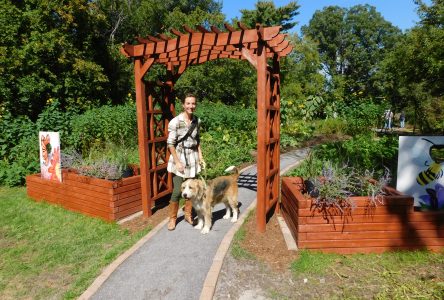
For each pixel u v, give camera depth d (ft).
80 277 12.02
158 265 12.46
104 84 75.87
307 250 12.88
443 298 9.80
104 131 34.14
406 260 12.11
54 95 60.03
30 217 18.49
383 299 9.87
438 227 12.66
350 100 58.70
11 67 52.90
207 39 14.58
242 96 87.04
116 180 17.99
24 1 59.88
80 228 16.81
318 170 18.81
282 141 39.22
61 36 59.67
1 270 12.85
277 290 10.60
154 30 111.14
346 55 193.57
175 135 15.23
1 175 25.85
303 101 55.36
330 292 10.40
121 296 10.61
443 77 46.91
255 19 99.91
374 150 24.27
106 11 93.25
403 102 61.62
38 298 11.07
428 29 47.91
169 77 20.17
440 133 46.09
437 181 13.71
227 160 29.66
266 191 15.29
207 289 10.58
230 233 14.88
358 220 12.67
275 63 17.15
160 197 19.34
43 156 21.22
